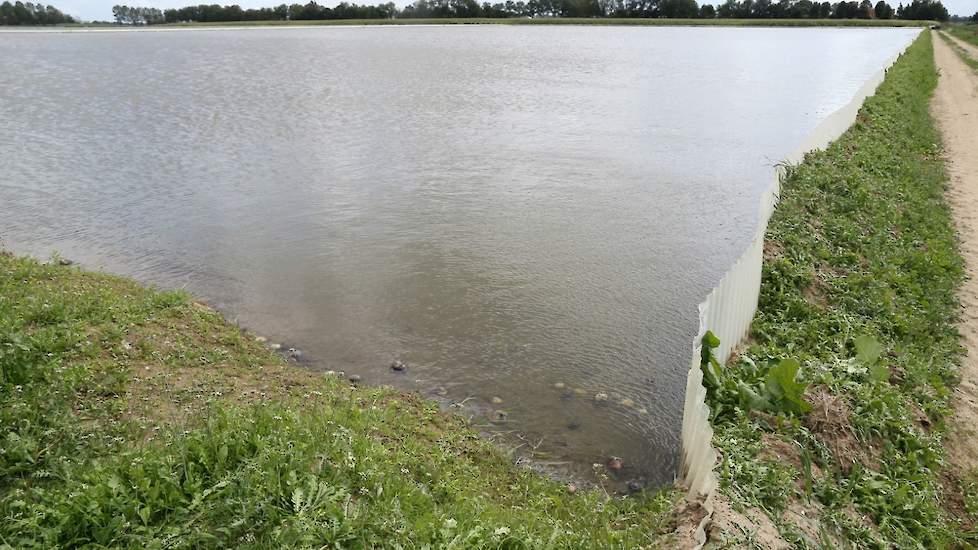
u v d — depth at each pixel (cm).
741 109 2833
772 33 9375
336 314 975
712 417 667
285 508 466
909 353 820
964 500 617
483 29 9944
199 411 620
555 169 1814
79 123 2384
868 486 603
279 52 5466
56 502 452
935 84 3334
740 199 1555
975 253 1160
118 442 562
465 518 500
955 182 1620
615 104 2969
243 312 974
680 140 2206
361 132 2298
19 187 1600
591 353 878
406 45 6456
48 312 799
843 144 1702
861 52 5859
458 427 709
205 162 1859
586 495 613
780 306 902
